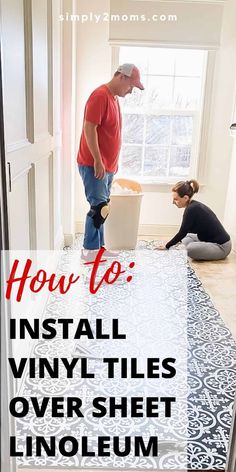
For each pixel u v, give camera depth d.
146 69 3.59
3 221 0.94
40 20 2.02
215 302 2.60
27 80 1.74
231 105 3.60
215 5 3.35
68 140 3.25
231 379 1.87
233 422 1.24
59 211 3.12
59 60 2.88
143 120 3.70
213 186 3.80
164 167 3.82
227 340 2.18
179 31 3.41
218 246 3.28
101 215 2.97
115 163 2.99
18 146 1.58
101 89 2.77
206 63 3.51
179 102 3.68
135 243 3.47
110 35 3.39
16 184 1.58
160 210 3.84
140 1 3.32
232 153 3.65
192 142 3.76
